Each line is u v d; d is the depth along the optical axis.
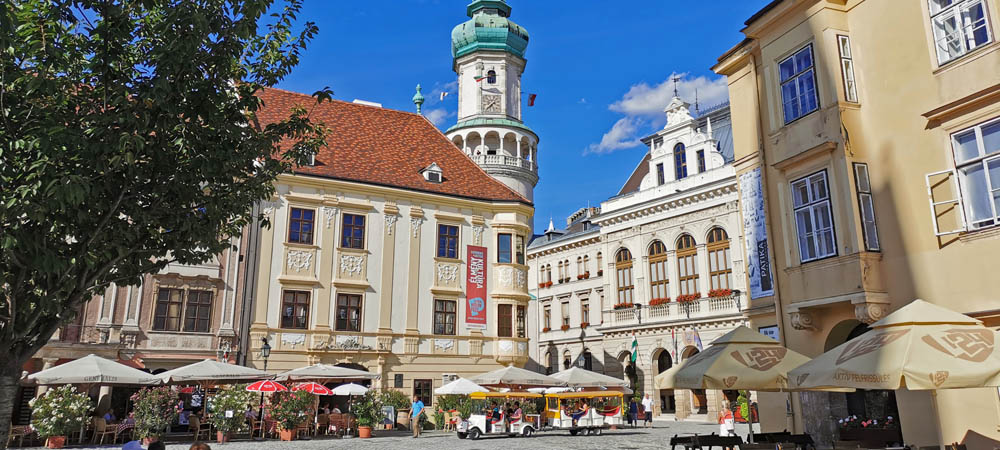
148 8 8.36
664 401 42.25
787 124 16.30
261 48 10.94
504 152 56.84
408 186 33.66
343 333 30.58
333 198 31.72
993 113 12.27
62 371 21.09
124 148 7.59
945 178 13.04
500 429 26.69
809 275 15.27
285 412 24.36
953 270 12.70
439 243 33.88
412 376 31.73
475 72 59.00
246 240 29.64
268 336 29.16
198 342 27.83
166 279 27.73
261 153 10.41
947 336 8.59
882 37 14.65
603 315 45.88
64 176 7.06
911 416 13.29
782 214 16.31
